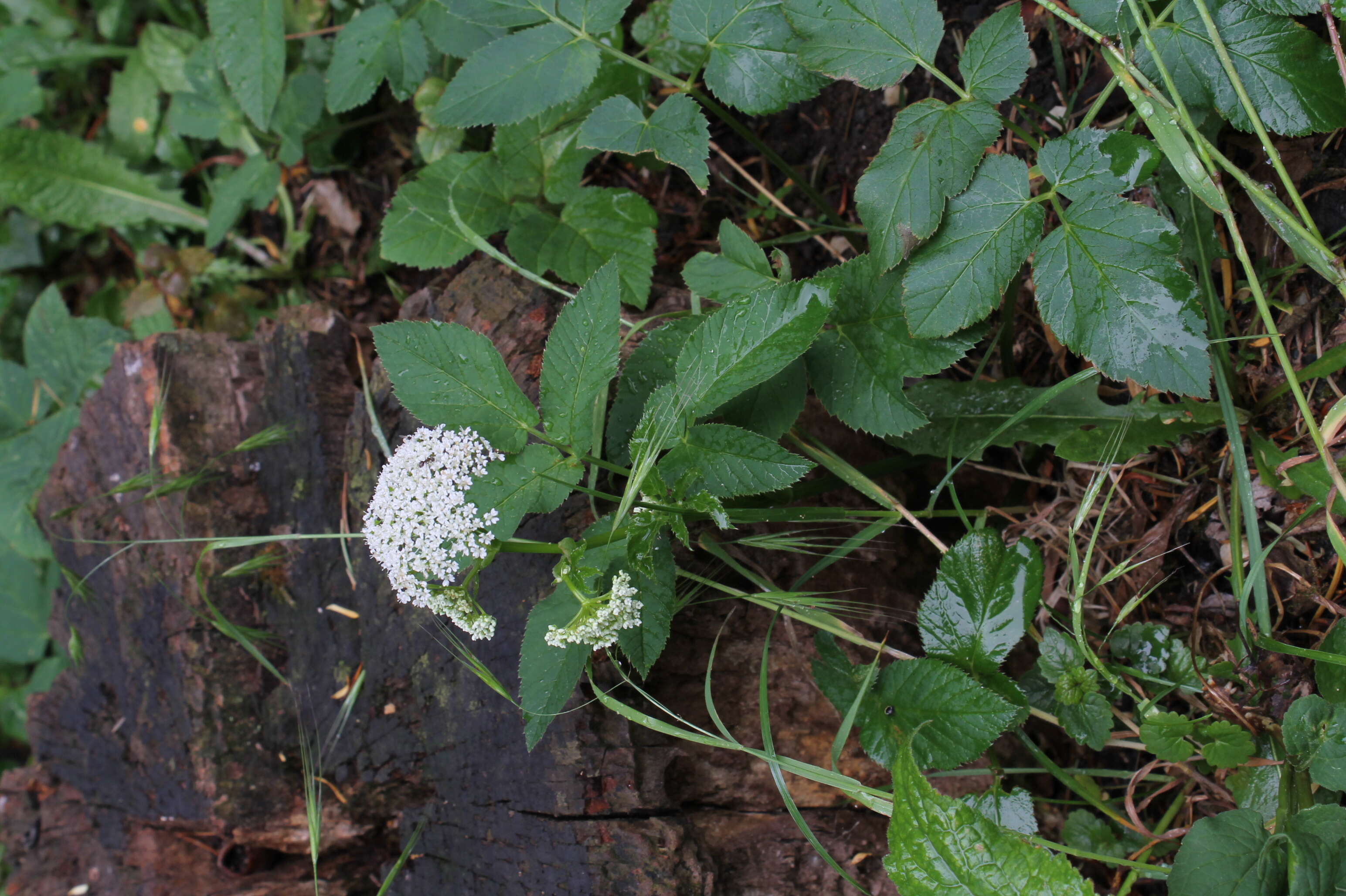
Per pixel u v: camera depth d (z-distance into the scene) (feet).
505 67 2.07
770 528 2.11
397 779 2.20
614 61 2.29
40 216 2.93
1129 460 2.10
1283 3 1.89
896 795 1.86
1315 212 2.05
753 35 2.04
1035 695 2.05
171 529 2.32
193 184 3.11
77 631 2.47
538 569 2.04
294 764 2.29
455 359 1.90
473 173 2.30
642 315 2.26
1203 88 1.93
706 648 2.05
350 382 2.34
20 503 2.68
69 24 3.29
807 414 2.18
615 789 1.99
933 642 2.01
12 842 2.55
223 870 2.34
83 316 3.18
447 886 2.12
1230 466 2.07
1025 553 1.99
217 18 2.36
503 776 2.06
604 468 2.02
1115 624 2.00
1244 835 1.85
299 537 1.98
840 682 2.01
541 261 2.22
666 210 2.46
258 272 2.79
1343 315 2.02
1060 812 2.15
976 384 2.14
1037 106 2.17
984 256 1.93
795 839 2.06
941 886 1.85
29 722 2.55
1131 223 1.88
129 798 2.41
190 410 2.35
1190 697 2.07
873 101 2.36
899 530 2.21
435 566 1.85
